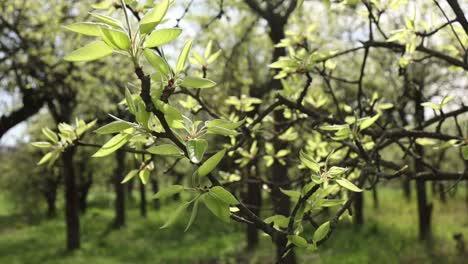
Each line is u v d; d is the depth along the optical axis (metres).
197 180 1.19
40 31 10.56
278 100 2.90
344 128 2.00
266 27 9.30
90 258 15.56
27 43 10.63
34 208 28.45
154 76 1.15
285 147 4.27
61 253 16.48
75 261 15.09
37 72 11.32
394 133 2.81
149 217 26.00
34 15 10.62
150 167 2.31
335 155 3.48
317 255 12.64
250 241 14.61
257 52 12.62
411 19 2.66
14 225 26.19
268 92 9.83
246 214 1.43
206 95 6.00
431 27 2.82
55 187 28.39
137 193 42.97
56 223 25.98
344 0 2.64
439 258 12.26
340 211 1.82
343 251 13.52
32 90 11.47
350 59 12.67
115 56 11.16
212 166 1.15
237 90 9.26
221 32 11.55
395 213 21.38
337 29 12.45
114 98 13.07
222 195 1.17
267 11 6.31
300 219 1.56
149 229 21.72
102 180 29.47
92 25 0.99
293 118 3.82
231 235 18.45
